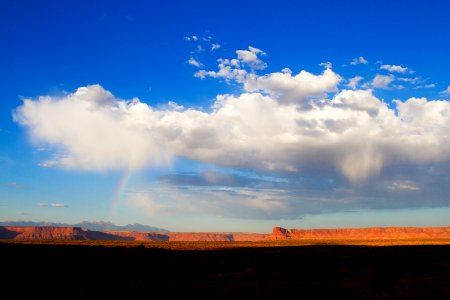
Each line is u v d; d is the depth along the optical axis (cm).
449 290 2556
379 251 6800
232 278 3281
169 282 3070
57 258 4566
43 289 2678
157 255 5441
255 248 8681
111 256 5050
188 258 5084
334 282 2889
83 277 3319
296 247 9269
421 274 3531
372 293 2491
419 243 11506
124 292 2545
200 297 2364
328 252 6644
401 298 2283
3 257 4331
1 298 2373
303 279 3191
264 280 3138
